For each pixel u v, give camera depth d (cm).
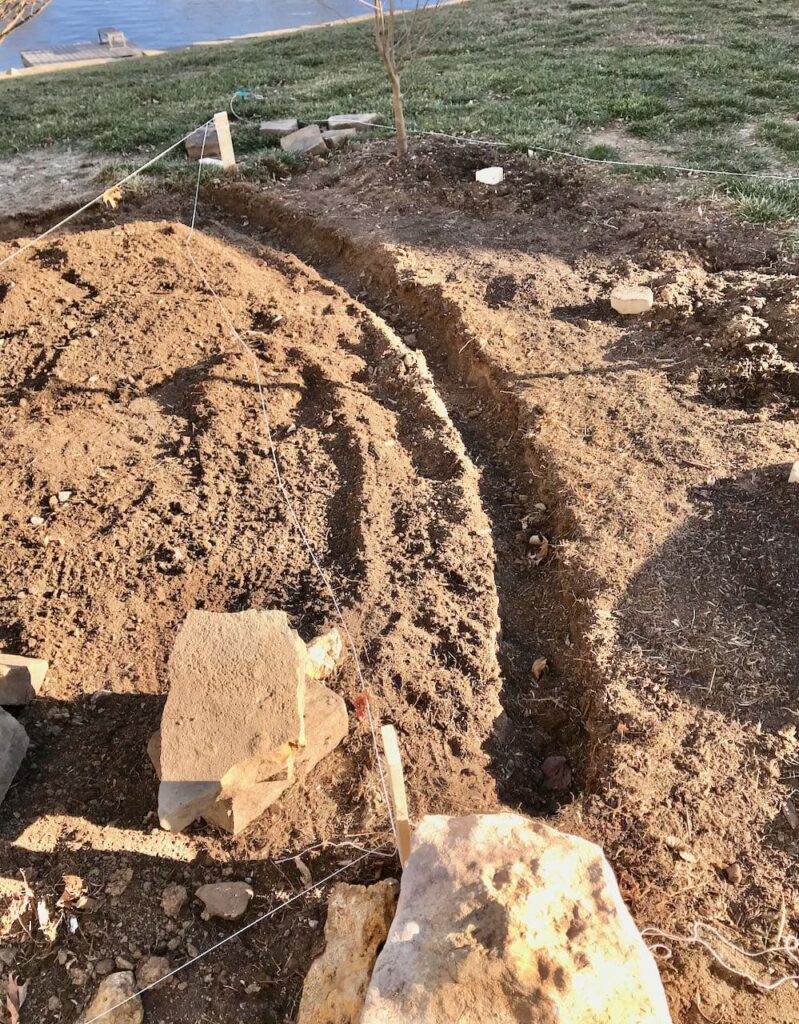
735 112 507
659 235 376
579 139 496
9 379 314
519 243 394
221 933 152
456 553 230
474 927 121
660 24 719
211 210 498
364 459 264
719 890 154
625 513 232
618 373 294
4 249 410
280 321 343
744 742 177
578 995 114
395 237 409
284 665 168
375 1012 114
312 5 1465
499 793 178
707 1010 137
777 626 200
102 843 164
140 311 345
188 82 718
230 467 265
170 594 220
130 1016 141
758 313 303
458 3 896
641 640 200
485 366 307
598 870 131
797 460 244
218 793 155
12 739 175
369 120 558
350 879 157
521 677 206
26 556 232
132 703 191
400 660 199
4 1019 143
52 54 1188
